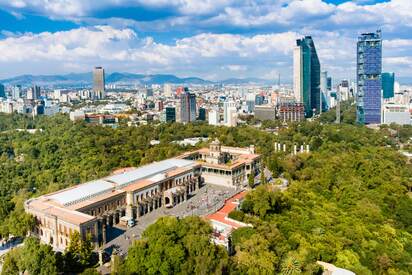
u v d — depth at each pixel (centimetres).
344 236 19075
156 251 14175
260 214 19988
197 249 14288
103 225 17650
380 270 17300
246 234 16375
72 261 14962
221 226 18225
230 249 16400
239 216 19062
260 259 14750
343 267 16612
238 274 13888
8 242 18762
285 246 16488
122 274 13775
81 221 16650
